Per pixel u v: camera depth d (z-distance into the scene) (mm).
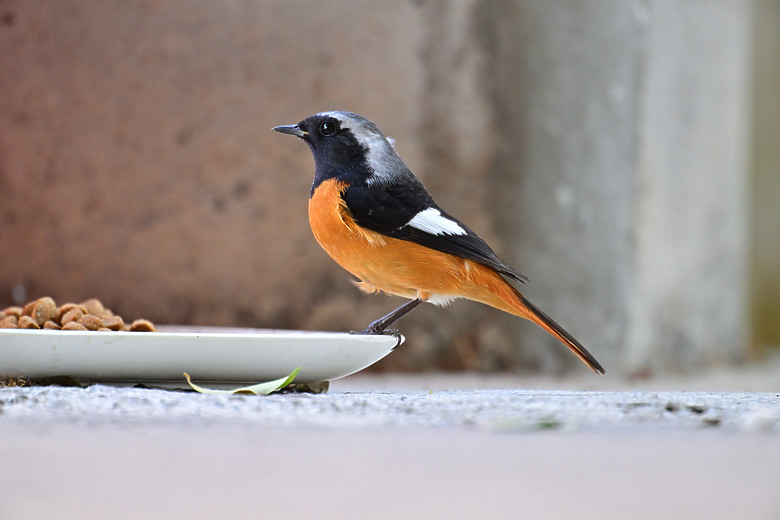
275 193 14500
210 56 14602
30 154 14914
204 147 14594
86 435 3656
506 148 14648
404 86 14508
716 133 18922
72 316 6613
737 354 20188
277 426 3975
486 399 5184
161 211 14672
